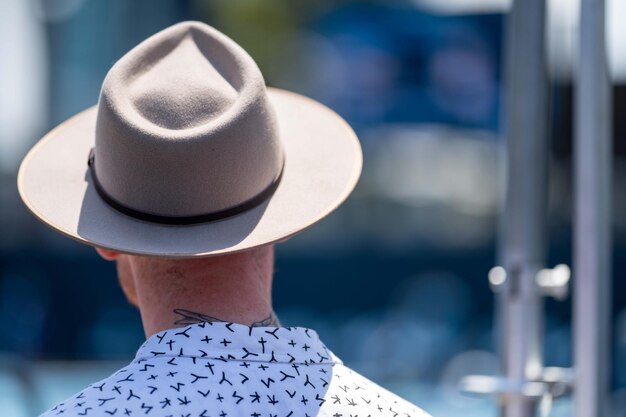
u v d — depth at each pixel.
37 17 36.31
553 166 23.39
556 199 23.50
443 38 35.78
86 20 36.94
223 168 4.64
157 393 4.37
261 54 43.34
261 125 4.73
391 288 24.42
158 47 4.84
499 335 8.02
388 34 36.88
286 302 24.73
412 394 17.94
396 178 31.75
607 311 7.11
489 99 34.75
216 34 4.88
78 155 5.25
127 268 5.08
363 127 35.72
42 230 27.91
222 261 4.71
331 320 24.31
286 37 43.62
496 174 32.22
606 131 7.04
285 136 5.32
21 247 27.09
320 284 24.66
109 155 4.70
